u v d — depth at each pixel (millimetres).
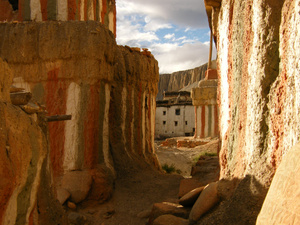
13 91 3680
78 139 6895
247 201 3639
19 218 2916
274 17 3801
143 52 11594
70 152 6910
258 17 4016
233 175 4691
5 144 2518
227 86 6207
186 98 38594
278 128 3520
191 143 20734
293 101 3113
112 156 8555
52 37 6883
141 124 10703
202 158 11453
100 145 7371
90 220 6051
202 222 4309
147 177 8852
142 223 6027
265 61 3814
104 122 7574
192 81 76188
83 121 6898
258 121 3885
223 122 6746
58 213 4117
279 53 3727
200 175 8414
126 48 10414
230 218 3768
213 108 22469
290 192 2295
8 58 6945
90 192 6727
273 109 3666
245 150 4363
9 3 11031
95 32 6891
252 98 4125
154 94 12031
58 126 6969
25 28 6938
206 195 4695
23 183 2877
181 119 36938
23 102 3385
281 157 3375
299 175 2281
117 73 9234
